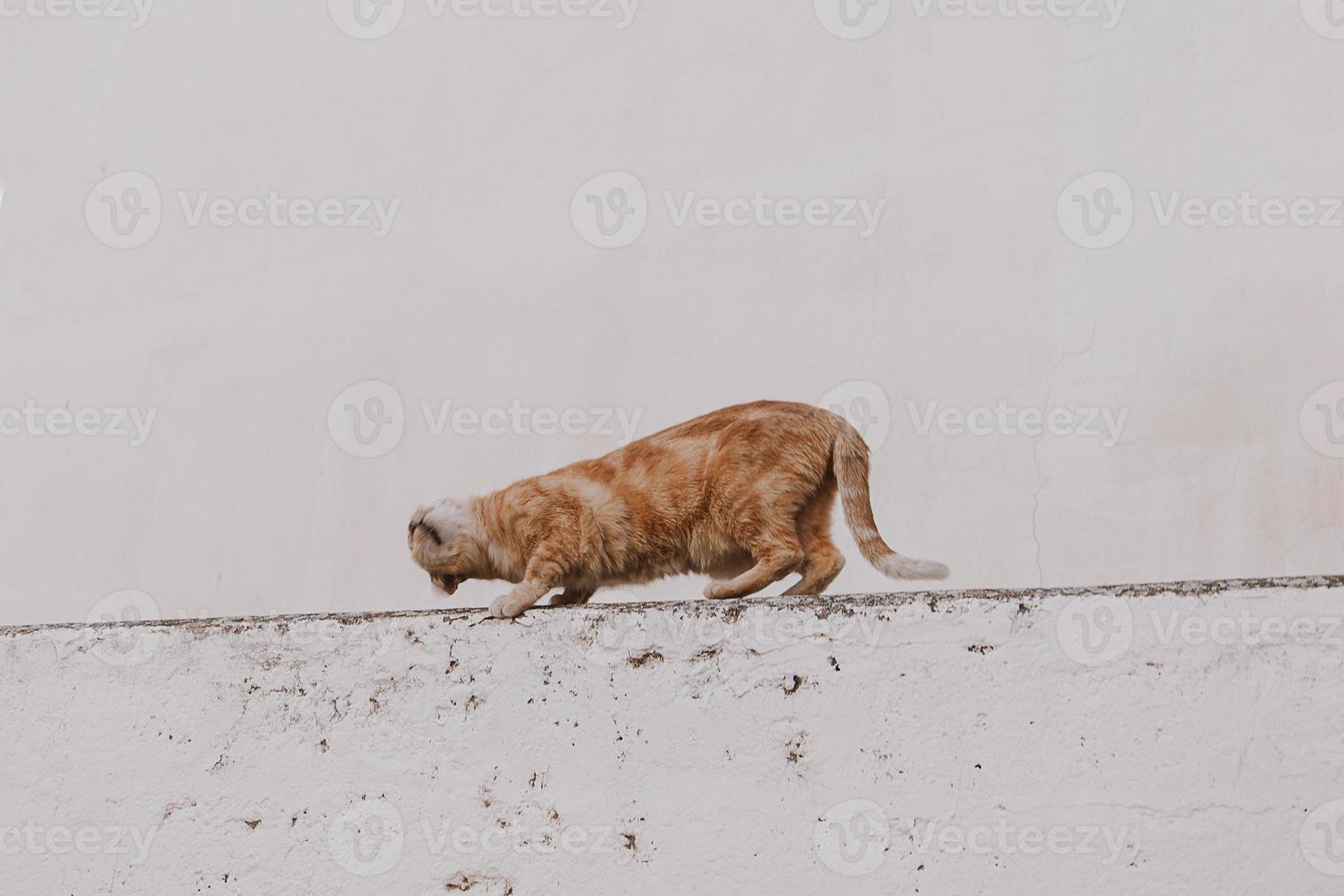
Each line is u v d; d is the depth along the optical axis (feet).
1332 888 6.95
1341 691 7.09
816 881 7.32
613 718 7.70
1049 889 7.14
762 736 7.52
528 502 9.57
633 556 9.72
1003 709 7.32
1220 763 7.11
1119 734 7.22
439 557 9.81
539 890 7.58
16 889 8.13
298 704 8.07
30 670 8.39
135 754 8.17
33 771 8.24
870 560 9.62
